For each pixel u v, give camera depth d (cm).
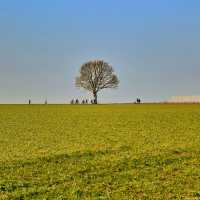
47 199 2366
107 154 3659
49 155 3588
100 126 6188
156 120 6938
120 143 4381
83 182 2716
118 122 6738
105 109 10694
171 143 4319
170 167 3138
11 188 2569
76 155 3594
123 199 2372
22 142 4578
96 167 3122
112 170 3044
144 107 11588
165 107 11375
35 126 6253
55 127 6109
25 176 2866
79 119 7400
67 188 2578
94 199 2364
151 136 4947
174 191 2523
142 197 2414
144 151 3772
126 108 11106
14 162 3300
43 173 2953
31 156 3566
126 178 2828
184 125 6116
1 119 7406
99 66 17788
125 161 3316
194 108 10425
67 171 3005
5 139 4834
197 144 4222
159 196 2430
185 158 3478
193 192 2489
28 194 2444
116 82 17925
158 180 2777
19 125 6394
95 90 17812
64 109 10731
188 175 2914
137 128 5838
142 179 2802
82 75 17838
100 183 2689
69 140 4709
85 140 4691
